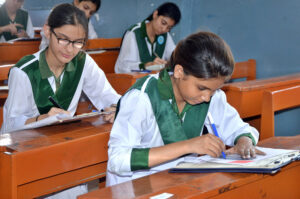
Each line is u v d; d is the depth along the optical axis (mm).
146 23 4191
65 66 2098
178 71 1365
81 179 1721
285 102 2184
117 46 4984
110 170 1452
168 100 1504
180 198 1043
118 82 3504
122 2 6809
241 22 4734
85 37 1950
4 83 3150
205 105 1589
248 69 4562
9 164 1454
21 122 1934
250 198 1239
